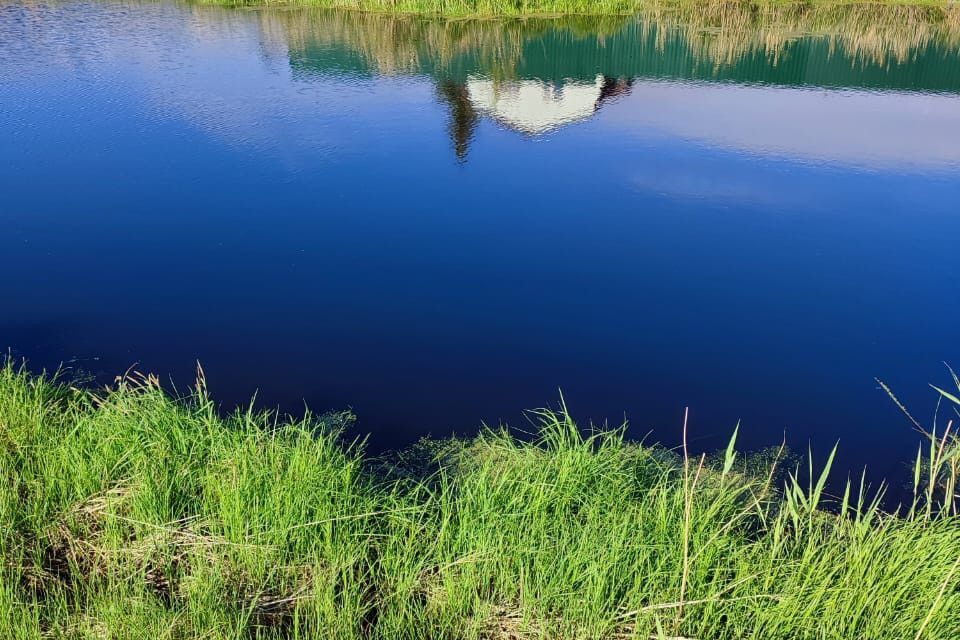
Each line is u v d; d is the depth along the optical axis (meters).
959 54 16.88
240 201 9.37
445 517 4.14
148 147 10.86
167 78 14.27
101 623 3.59
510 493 4.44
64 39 17.30
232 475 4.41
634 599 3.70
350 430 5.54
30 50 16.11
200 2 22.94
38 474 4.55
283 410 5.76
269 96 13.34
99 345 6.54
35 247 8.20
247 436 4.78
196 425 4.94
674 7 21.58
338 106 12.85
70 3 22.67
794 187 9.66
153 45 16.94
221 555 4.03
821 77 15.25
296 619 3.54
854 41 18.08
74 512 4.30
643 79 15.08
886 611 3.53
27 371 5.88
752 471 5.12
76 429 4.86
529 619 3.74
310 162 10.54
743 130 11.89
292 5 22.27
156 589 3.90
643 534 4.02
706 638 3.54
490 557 3.95
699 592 3.70
